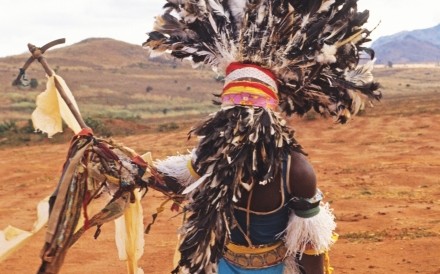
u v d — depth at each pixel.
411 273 8.16
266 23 3.90
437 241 9.80
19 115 110.38
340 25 3.93
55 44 4.32
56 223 3.90
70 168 3.98
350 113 4.12
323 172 19.92
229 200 3.70
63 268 9.42
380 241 10.16
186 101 162.62
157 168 4.10
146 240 11.21
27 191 19.36
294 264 3.99
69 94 4.36
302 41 3.89
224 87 3.97
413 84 197.75
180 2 4.12
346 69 4.04
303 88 4.04
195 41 4.11
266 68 3.93
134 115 120.94
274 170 3.73
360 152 25.56
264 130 3.74
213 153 3.75
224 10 4.01
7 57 195.88
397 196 14.91
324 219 3.88
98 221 4.00
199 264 3.69
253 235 3.93
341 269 8.53
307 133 35.41
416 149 24.92
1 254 3.92
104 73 194.00
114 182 4.02
